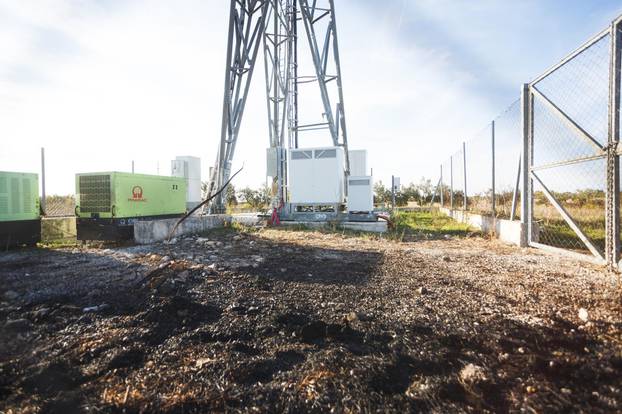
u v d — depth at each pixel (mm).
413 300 3424
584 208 8094
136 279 4363
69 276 4641
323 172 11758
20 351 2469
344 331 2732
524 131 6914
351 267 5000
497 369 2137
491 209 9430
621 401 1794
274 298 3535
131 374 2168
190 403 1874
